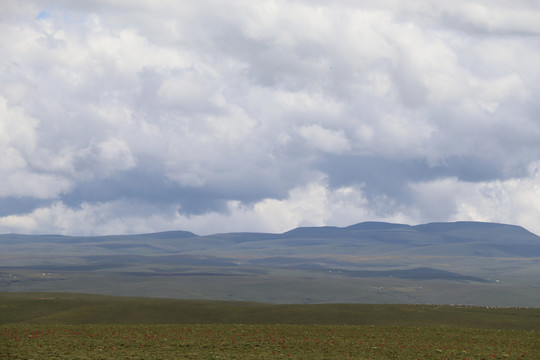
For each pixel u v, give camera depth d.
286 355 72.44
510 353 77.38
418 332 96.38
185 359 67.81
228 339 83.44
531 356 75.75
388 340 86.50
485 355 75.38
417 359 71.75
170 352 72.19
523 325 137.00
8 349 71.06
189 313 152.62
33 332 85.88
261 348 77.19
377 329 98.88
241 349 76.00
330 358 71.25
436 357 73.25
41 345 74.56
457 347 81.12
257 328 96.94
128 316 147.38
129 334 86.00
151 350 73.31
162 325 100.62
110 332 87.75
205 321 145.12
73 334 84.88
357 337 88.94
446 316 147.75
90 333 86.44
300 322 144.00
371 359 71.19
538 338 92.50
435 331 98.00
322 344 81.19
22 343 75.62
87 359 66.19
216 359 68.31
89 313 149.12
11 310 154.38
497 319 143.75
